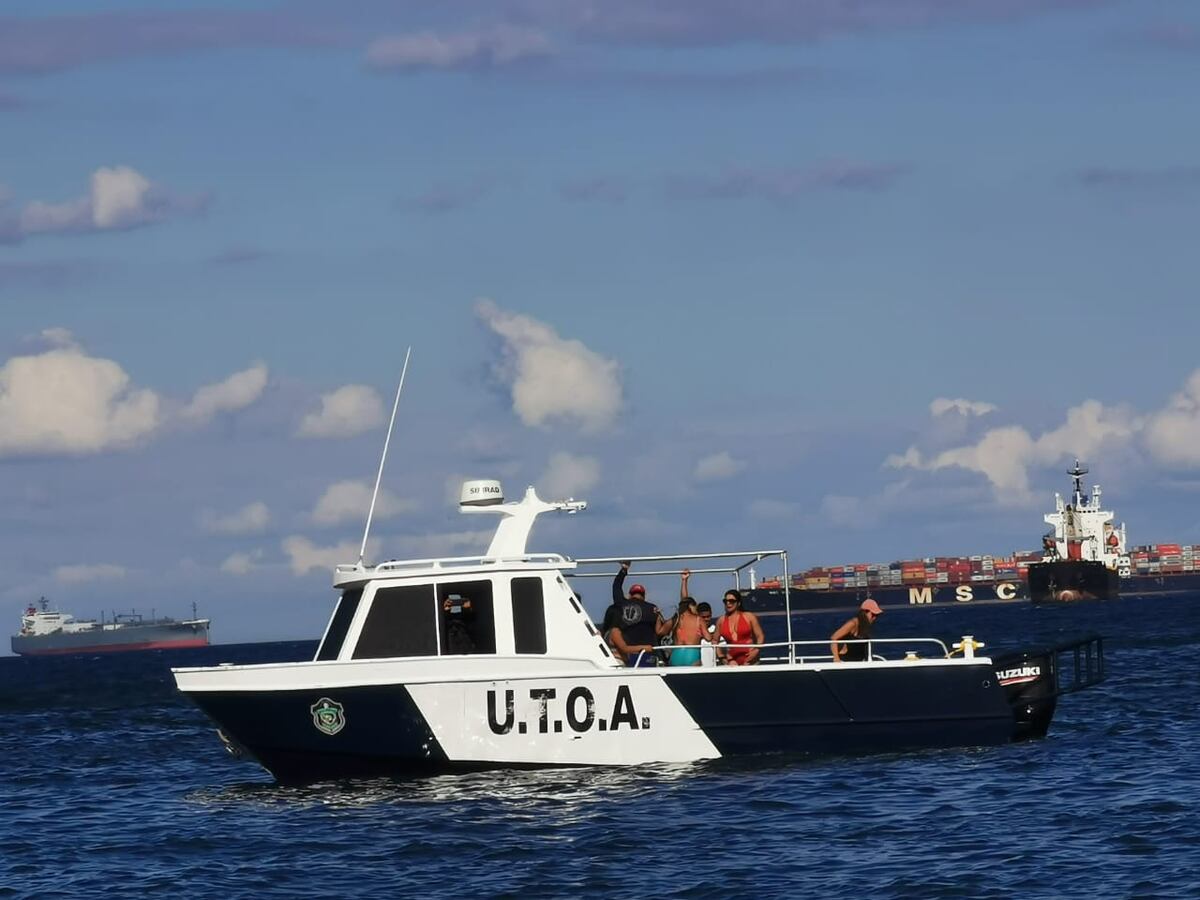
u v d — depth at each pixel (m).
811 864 44.62
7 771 79.25
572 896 41.84
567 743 56.22
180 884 45.25
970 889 41.56
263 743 56.44
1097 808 51.12
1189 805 51.19
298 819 53.09
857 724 57.84
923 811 50.97
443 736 55.84
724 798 52.91
